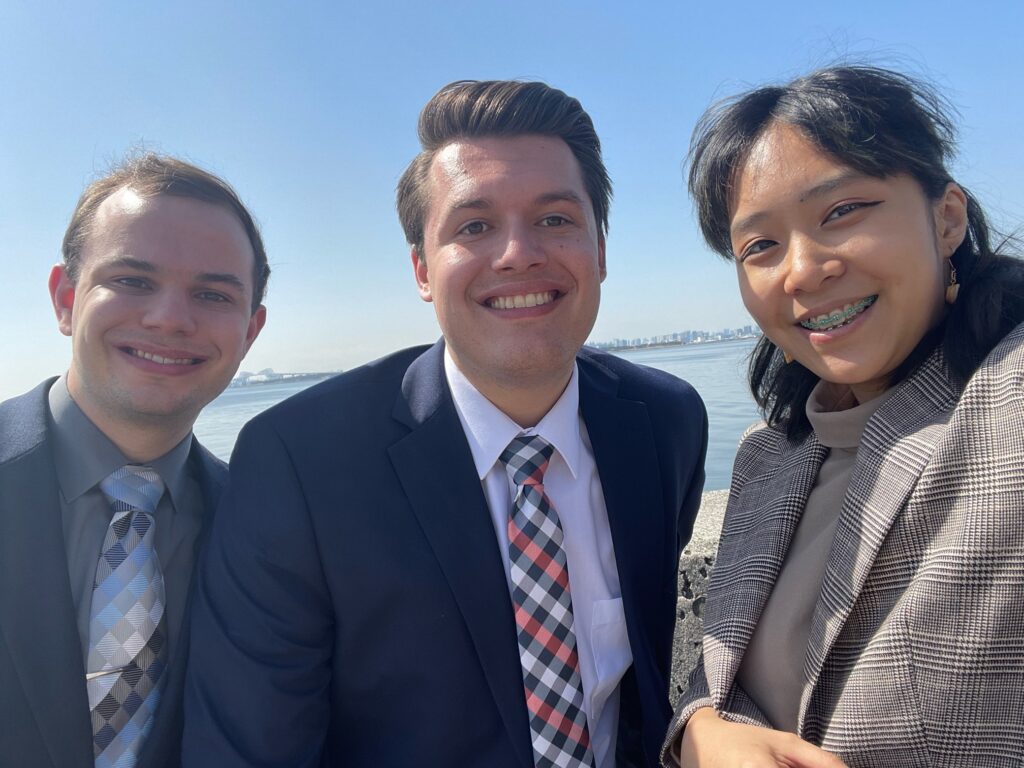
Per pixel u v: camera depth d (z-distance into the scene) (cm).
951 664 41
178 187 63
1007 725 40
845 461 52
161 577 60
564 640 58
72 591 57
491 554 57
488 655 56
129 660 56
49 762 53
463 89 60
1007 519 40
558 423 62
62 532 57
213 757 52
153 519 60
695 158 56
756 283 51
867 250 46
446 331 59
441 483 58
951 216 49
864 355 47
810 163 47
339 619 56
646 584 65
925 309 47
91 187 64
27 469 57
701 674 54
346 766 59
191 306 62
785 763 44
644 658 62
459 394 62
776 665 50
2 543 55
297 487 57
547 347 58
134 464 62
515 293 57
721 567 57
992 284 46
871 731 43
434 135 60
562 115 59
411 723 56
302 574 56
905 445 46
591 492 65
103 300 59
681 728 51
